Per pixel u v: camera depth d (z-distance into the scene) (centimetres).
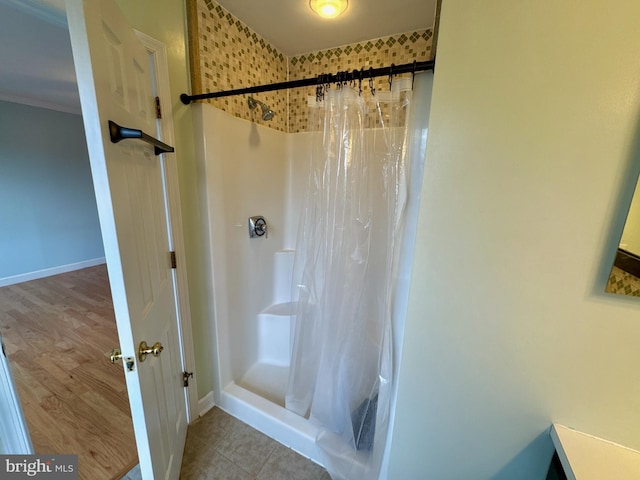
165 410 117
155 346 95
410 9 158
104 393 184
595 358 75
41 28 168
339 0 152
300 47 207
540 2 65
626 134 63
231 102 171
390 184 114
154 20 119
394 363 114
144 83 106
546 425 84
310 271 147
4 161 344
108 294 339
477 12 71
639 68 60
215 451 148
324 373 146
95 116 67
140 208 96
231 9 160
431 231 86
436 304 90
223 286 169
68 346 234
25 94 332
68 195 404
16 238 362
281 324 207
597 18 62
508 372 85
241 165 176
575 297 74
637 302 68
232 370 185
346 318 138
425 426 101
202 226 155
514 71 70
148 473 98
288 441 151
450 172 80
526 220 75
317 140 131
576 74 65
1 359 103
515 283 79
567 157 69
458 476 100
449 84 76
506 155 74
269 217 209
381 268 126
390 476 113
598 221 69
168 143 129
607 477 69
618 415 76
